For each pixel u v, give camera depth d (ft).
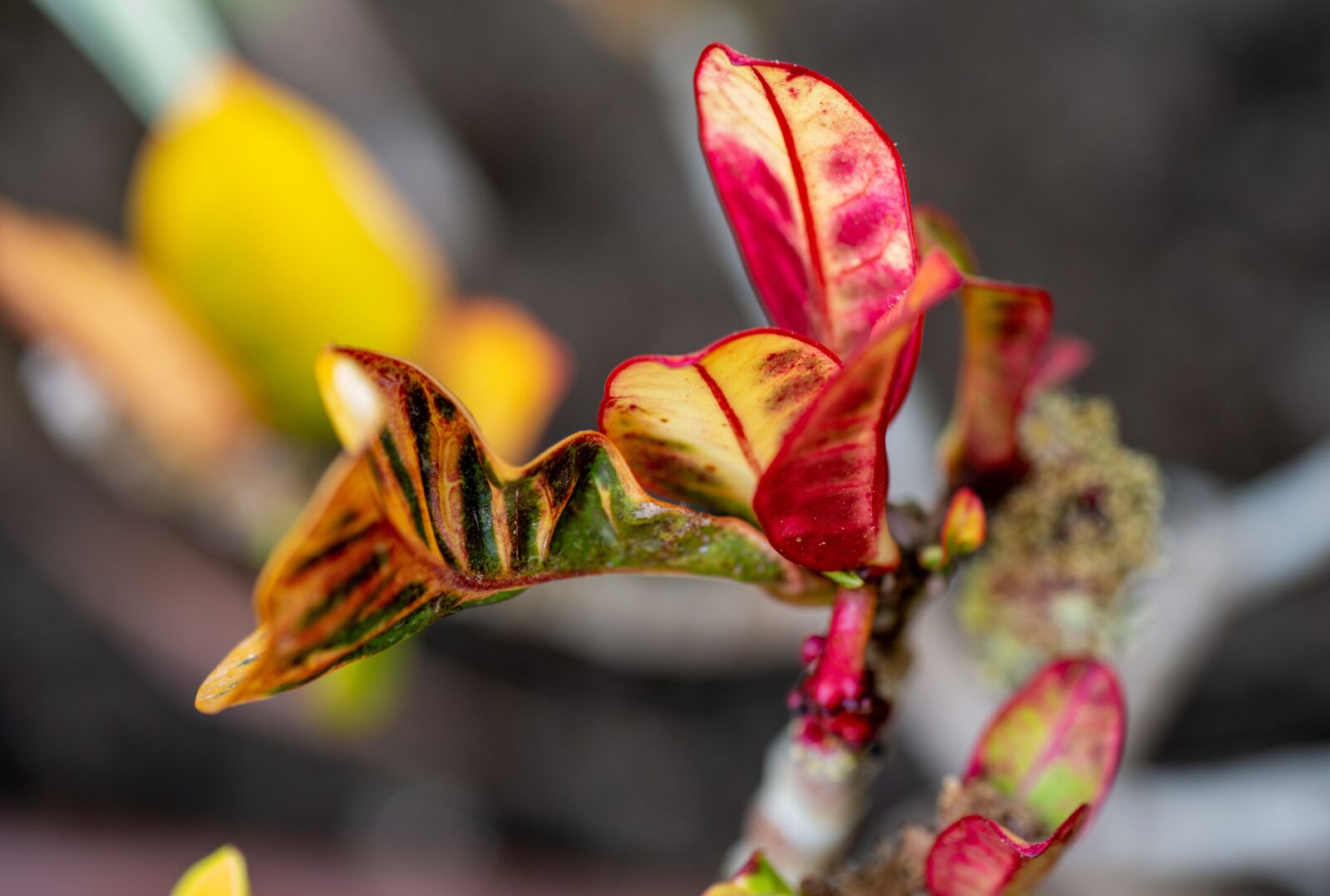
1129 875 2.26
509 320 1.72
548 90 4.11
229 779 3.79
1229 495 2.59
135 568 2.77
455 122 4.06
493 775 3.80
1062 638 1.19
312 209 1.42
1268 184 3.78
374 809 3.81
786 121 0.95
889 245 0.96
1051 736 1.04
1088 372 3.64
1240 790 2.47
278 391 1.59
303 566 0.87
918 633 2.06
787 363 0.93
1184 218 3.80
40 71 3.82
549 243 4.02
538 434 3.83
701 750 3.83
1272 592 2.55
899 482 2.15
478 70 4.10
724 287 3.94
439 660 3.78
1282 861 2.46
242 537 1.94
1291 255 3.71
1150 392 3.60
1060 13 4.00
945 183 3.91
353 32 2.84
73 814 3.67
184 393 1.66
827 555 0.96
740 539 0.98
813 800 1.08
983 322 1.02
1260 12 3.87
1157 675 2.19
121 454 1.83
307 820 3.79
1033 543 1.18
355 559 0.89
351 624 0.89
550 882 3.64
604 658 2.71
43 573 3.69
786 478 0.93
